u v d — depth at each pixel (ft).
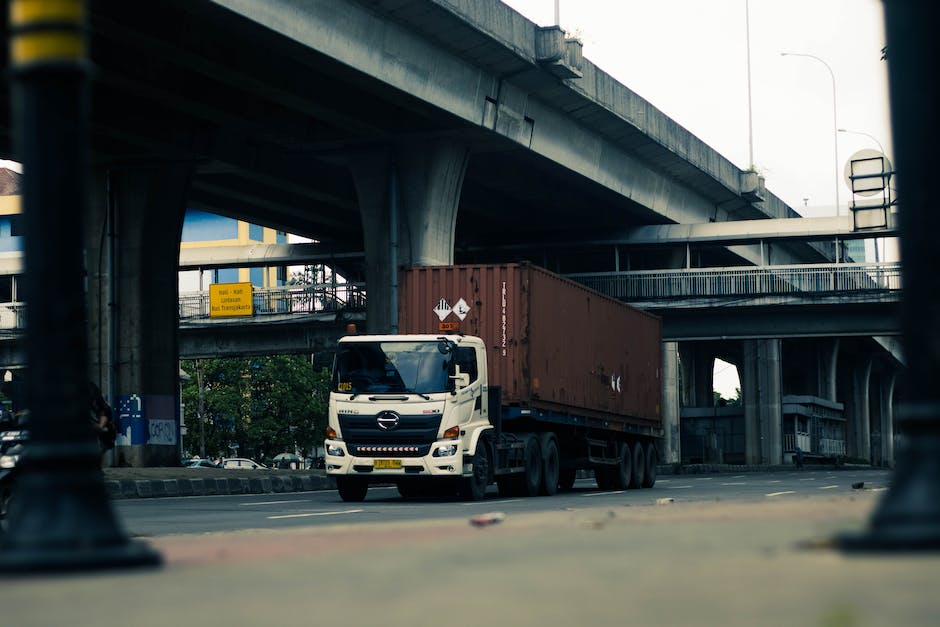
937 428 23.35
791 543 27.43
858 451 467.93
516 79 181.16
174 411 186.19
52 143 25.14
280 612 19.45
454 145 184.14
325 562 27.73
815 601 18.28
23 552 25.31
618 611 18.17
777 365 339.77
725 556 25.13
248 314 263.08
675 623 16.85
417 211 182.70
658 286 240.53
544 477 105.81
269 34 131.23
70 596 22.31
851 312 218.18
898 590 18.95
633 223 256.52
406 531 41.65
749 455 338.95
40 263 25.21
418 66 158.61
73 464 25.81
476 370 93.61
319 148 182.19
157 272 185.57
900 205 23.68
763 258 242.17
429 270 108.58
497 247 261.85
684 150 245.65
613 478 128.16
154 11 130.21
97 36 139.85
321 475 162.09
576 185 222.07
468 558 27.43
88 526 25.81
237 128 170.60
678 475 245.86
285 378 367.04
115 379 182.91
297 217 262.67
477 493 92.79
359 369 92.02
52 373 25.38
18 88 25.39
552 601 19.54
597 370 122.62
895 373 547.08
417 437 89.81
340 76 148.97
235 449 380.37
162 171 184.65
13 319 271.28
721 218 289.74
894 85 23.71
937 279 23.24
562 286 113.91
